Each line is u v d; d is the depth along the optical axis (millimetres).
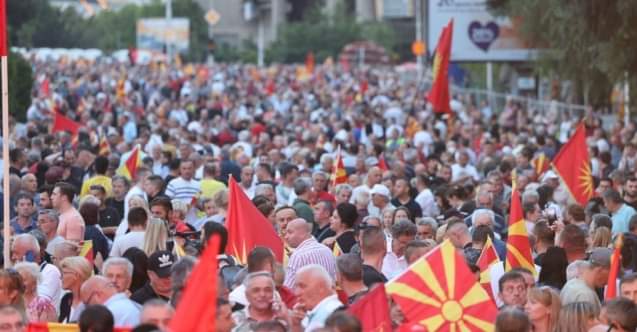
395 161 54375
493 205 42625
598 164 57844
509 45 97562
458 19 97625
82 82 131625
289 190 45938
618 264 25859
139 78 145000
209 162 46688
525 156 53594
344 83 164250
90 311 20828
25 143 58312
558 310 24031
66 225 35062
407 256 28172
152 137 63719
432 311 22422
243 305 25109
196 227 42219
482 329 22328
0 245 33406
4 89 30203
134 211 32562
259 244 32281
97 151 60594
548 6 79438
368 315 22516
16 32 161250
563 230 30031
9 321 20859
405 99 126375
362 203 41469
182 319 16438
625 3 62375
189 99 110062
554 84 103062
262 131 73188
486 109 110625
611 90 82062
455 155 59656
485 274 29375
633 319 22766
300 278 23156
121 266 25594
